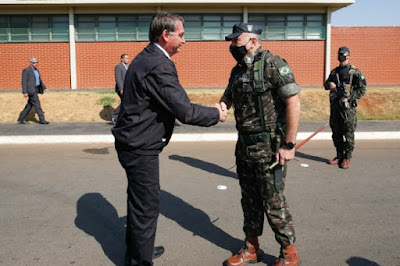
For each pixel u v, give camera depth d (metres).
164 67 2.83
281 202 3.10
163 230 4.08
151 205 3.04
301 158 7.42
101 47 18.44
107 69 18.56
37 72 11.42
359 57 19.14
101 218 4.42
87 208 4.73
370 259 3.41
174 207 4.77
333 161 6.97
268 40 18.70
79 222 4.30
